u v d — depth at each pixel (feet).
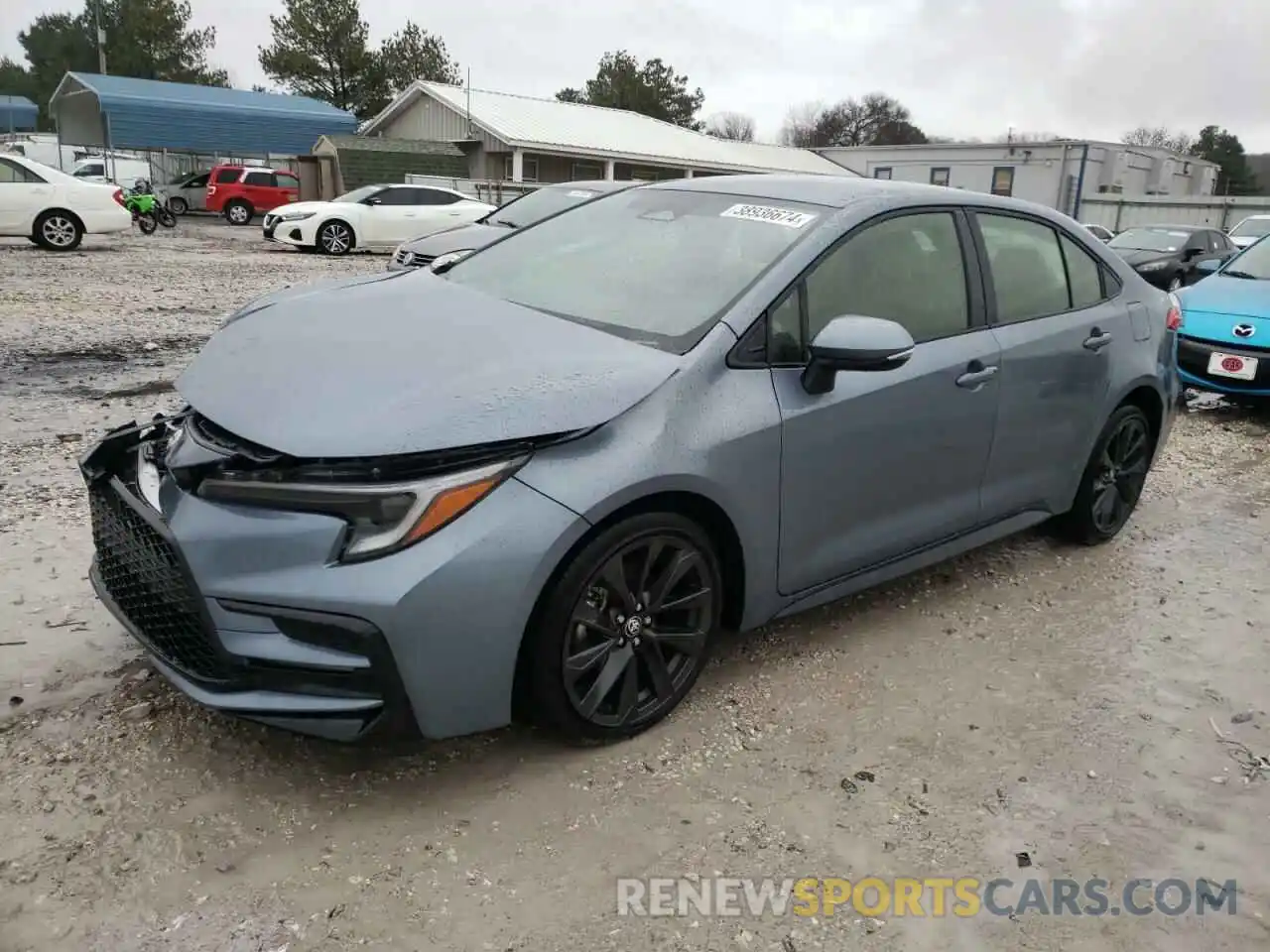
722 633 12.22
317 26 148.97
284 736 9.66
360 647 7.98
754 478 9.91
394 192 67.36
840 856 8.54
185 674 8.64
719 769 9.59
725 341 9.91
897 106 272.72
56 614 11.76
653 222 12.44
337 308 10.95
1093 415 14.49
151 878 7.79
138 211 75.51
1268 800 9.64
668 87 175.22
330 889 7.80
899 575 12.32
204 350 10.44
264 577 8.01
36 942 7.13
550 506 8.46
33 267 46.62
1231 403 28.02
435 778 9.20
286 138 114.93
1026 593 14.07
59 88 115.85
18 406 20.92
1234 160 247.91
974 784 9.62
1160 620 13.42
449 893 7.83
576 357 9.49
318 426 8.24
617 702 9.71
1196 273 53.98
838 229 11.17
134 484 9.33
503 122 109.29
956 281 12.46
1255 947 7.82
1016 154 132.16
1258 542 16.53
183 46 179.73
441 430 8.21
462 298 11.31
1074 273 14.46
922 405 11.53
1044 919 7.98
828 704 10.86
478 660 8.38
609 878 8.11
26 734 9.43
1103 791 9.63
